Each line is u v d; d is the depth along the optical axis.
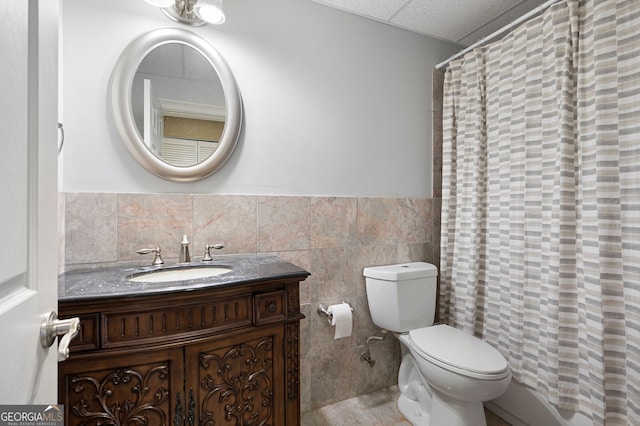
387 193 1.88
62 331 0.56
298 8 1.61
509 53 1.57
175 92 1.35
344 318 1.57
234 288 1.04
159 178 1.34
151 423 0.92
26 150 0.48
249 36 1.50
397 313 1.64
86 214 1.22
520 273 1.50
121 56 1.26
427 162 2.02
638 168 1.09
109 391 0.88
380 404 1.72
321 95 1.68
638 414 1.07
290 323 1.17
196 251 1.39
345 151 1.75
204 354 0.99
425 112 2.00
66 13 1.20
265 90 1.54
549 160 1.37
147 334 0.92
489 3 1.66
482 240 1.72
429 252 2.01
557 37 1.32
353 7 1.70
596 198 1.19
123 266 1.27
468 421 1.31
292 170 1.61
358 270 1.78
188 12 1.38
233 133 1.43
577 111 1.27
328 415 1.62
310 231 1.65
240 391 1.06
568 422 1.29
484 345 1.42
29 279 0.50
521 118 1.51
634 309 1.09
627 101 1.12
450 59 1.90
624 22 1.12
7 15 0.42
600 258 1.17
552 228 1.33
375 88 1.83
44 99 0.54
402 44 1.92
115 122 1.25
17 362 0.45
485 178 1.72
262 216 1.53
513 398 1.53
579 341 1.26
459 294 1.81
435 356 1.32
